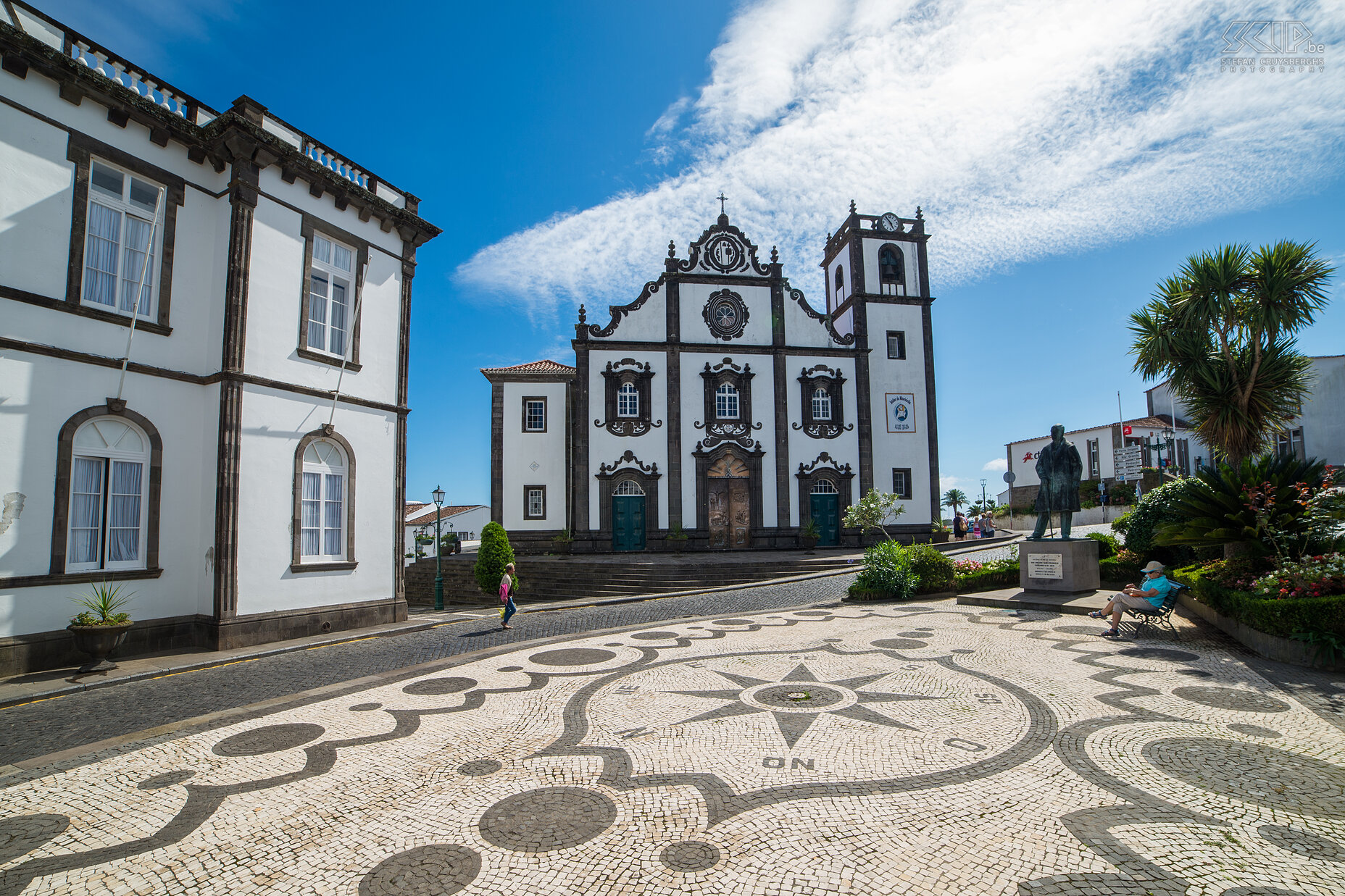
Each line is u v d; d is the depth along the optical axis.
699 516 30.34
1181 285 16.56
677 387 30.78
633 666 10.02
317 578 13.96
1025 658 9.48
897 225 33.91
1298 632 8.48
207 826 5.09
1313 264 15.23
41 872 4.47
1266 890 3.81
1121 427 39.59
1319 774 5.34
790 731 6.83
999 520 42.59
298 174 14.01
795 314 32.44
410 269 16.91
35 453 10.51
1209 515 10.77
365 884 4.21
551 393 31.52
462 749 6.62
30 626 10.33
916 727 6.84
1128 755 5.86
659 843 4.61
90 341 11.30
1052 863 4.19
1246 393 15.62
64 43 11.30
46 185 10.87
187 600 12.40
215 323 12.94
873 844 4.50
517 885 4.14
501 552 23.00
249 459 12.82
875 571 16.19
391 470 15.93
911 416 32.72
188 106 13.05
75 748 6.99
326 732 7.26
